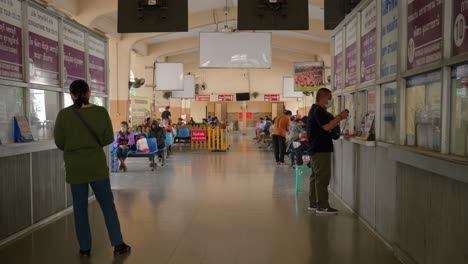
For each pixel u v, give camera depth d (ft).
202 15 68.74
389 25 17.74
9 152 17.43
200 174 39.14
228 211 23.59
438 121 13.14
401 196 15.52
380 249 16.83
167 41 88.48
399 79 16.01
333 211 22.58
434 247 12.66
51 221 21.45
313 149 22.59
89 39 27.22
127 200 26.78
